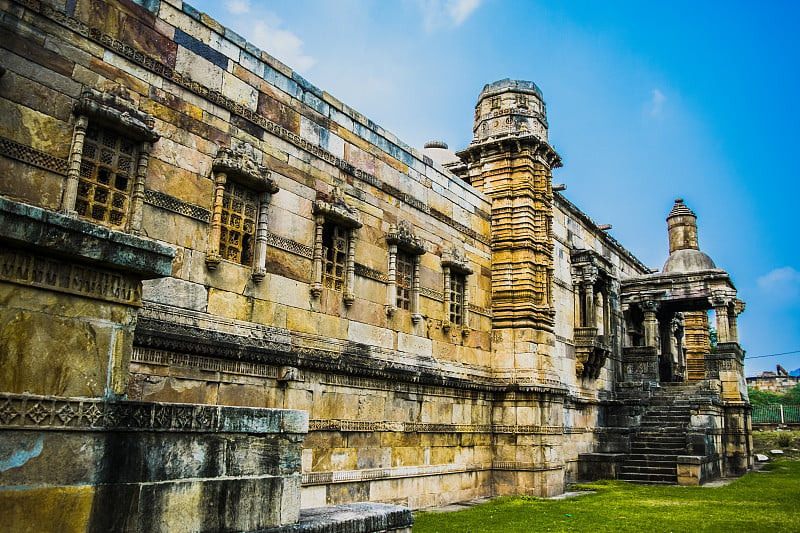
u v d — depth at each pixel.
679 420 24.92
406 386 15.24
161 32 10.45
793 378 58.22
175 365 9.81
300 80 13.25
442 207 17.81
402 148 16.34
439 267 17.38
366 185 14.84
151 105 10.14
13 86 8.40
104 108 9.16
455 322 17.91
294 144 12.86
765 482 21.50
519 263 19.69
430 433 15.95
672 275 29.16
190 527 5.02
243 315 11.23
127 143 9.75
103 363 4.78
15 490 4.14
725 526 12.81
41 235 4.44
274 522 5.70
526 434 18.28
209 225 10.80
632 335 31.42
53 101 8.80
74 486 4.41
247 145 11.73
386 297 15.09
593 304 25.75
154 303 9.70
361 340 14.09
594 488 19.86
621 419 25.73
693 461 20.70
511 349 19.19
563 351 23.62
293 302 12.35
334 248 13.74
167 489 4.91
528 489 17.88
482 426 18.27
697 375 35.31
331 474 12.55
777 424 40.69
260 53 12.34
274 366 11.52
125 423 4.73
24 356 4.34
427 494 15.51
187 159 10.59
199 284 10.50
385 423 14.37
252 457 5.60
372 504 7.55
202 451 5.20
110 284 4.93
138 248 5.04
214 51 11.37
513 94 20.77
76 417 4.50
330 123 13.98
